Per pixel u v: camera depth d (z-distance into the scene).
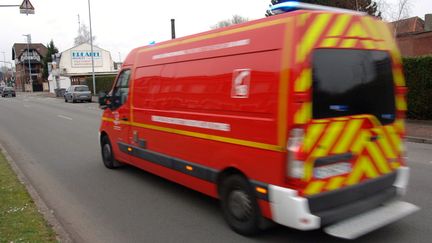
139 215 5.48
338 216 4.03
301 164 3.79
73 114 21.78
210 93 4.91
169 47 5.83
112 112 7.75
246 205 4.54
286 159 3.88
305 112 3.76
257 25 4.28
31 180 7.52
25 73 99.19
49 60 87.31
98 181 7.29
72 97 35.31
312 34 3.82
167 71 5.84
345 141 4.12
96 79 45.97
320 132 3.88
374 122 4.38
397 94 4.62
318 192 3.94
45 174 7.96
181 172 5.65
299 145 3.79
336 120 4.01
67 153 10.15
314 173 3.90
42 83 89.00
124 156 7.46
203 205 5.81
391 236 4.50
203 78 5.05
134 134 6.93
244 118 4.38
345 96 4.08
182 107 5.48
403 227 4.75
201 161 5.20
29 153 10.32
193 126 5.28
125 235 4.81
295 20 3.82
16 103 36.06
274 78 3.98
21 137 13.31
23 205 5.56
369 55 4.32
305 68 3.74
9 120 19.44
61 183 7.24
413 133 12.48
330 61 3.95
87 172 8.01
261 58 4.16
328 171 4.00
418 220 4.97
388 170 4.62
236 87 4.49
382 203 4.61
